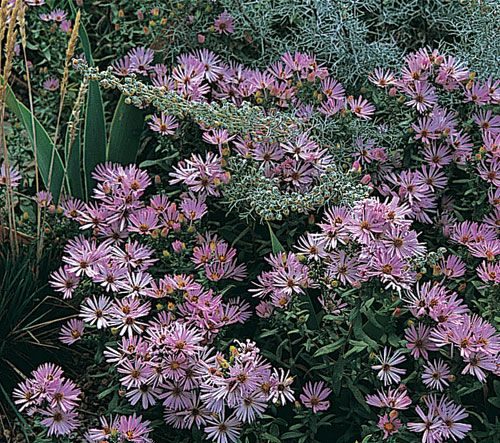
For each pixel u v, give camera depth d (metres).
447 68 1.28
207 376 1.09
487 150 1.24
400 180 1.27
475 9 1.37
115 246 1.25
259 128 1.23
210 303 1.15
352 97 1.32
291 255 1.16
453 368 1.10
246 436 1.13
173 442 1.16
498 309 1.15
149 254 1.20
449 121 1.28
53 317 1.31
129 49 1.47
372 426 1.11
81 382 1.26
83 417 1.22
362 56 1.37
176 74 1.33
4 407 1.25
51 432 1.13
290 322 1.15
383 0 1.40
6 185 1.28
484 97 1.29
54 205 1.32
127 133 1.36
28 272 1.28
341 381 1.14
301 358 1.19
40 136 1.35
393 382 1.15
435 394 1.11
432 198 1.28
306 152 1.24
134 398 1.12
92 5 1.51
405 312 1.14
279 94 1.31
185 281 1.16
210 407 1.10
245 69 1.39
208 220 1.28
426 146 1.27
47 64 1.51
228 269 1.21
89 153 1.35
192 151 1.31
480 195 1.25
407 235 1.11
